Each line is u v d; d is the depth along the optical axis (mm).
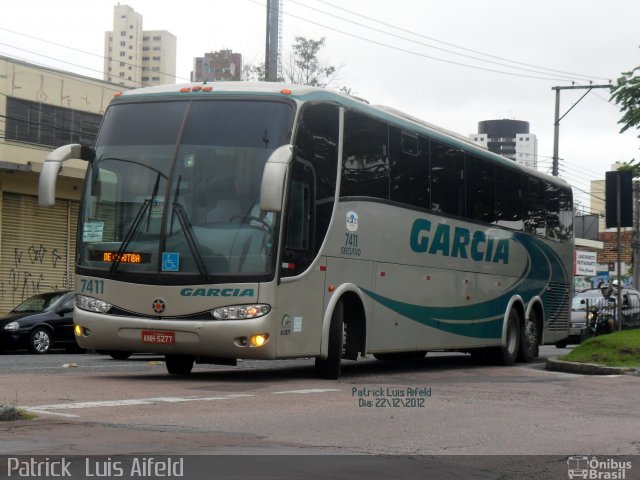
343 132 13828
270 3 47219
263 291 12039
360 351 14320
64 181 31781
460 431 8836
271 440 7766
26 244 30531
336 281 13578
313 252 12969
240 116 12625
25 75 31234
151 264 12297
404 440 8156
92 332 12523
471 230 18094
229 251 12141
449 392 12562
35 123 31469
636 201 46719
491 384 14164
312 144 12977
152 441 7359
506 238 19703
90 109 33469
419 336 16172
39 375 13383
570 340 31594
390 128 15305
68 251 32031
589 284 59688
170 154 12602
